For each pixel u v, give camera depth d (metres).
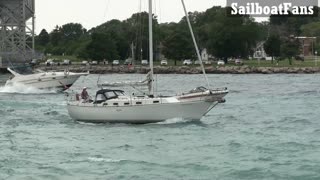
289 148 29.81
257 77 122.06
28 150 30.22
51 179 23.55
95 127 37.84
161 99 37.25
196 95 37.50
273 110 50.62
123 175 24.06
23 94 70.06
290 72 139.88
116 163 26.44
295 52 159.50
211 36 172.12
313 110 50.53
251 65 153.38
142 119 37.66
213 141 32.41
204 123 39.28
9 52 126.94
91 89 80.56
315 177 23.31
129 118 37.78
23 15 130.75
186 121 37.91
